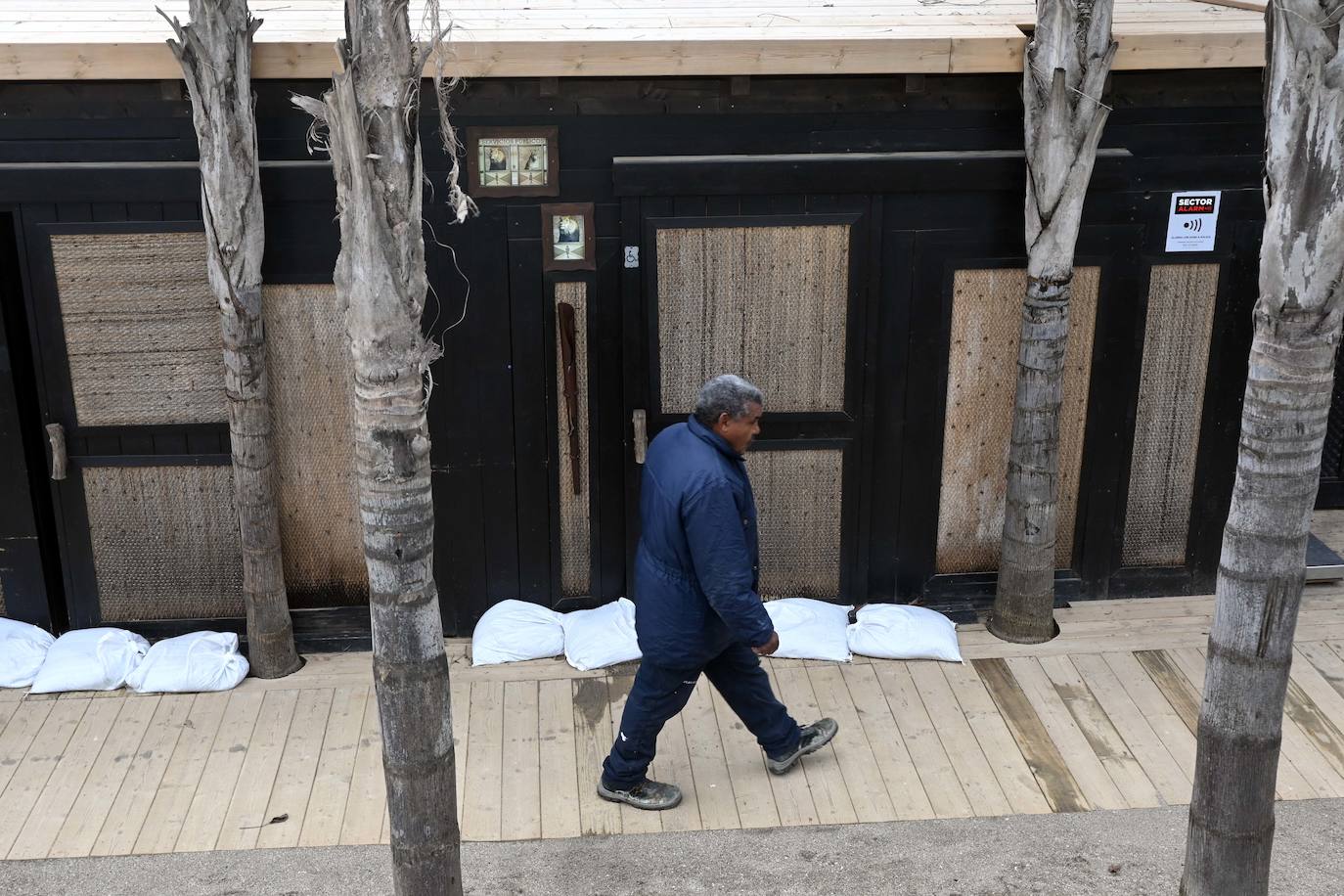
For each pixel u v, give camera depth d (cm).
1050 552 545
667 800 447
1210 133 520
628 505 550
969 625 572
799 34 494
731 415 405
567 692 520
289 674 536
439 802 358
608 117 499
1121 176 514
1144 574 586
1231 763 349
